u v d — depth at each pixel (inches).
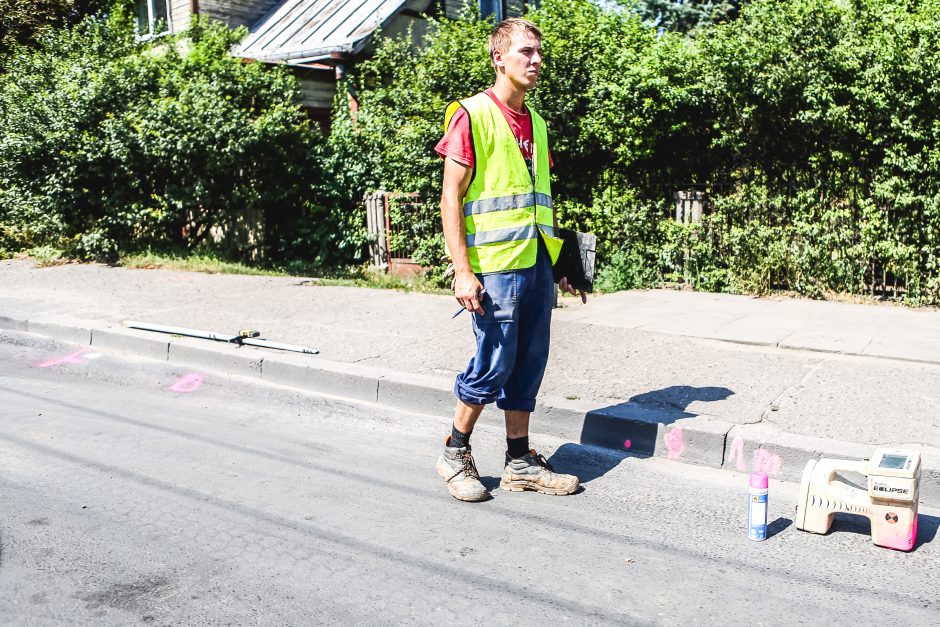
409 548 137.4
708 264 360.8
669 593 122.3
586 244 165.9
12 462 177.2
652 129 356.2
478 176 150.1
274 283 375.9
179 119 432.8
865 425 177.8
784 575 128.0
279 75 497.7
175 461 179.5
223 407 223.0
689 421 181.9
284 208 487.5
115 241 444.5
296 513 151.7
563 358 237.1
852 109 312.5
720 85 337.7
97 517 148.9
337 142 462.6
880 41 303.0
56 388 239.3
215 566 130.6
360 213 450.6
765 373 218.1
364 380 222.2
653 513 152.4
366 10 608.1
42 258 445.7
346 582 125.6
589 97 363.6
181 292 352.5
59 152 430.6
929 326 274.1
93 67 454.9
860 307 312.7
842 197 328.2
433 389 211.3
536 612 117.0
